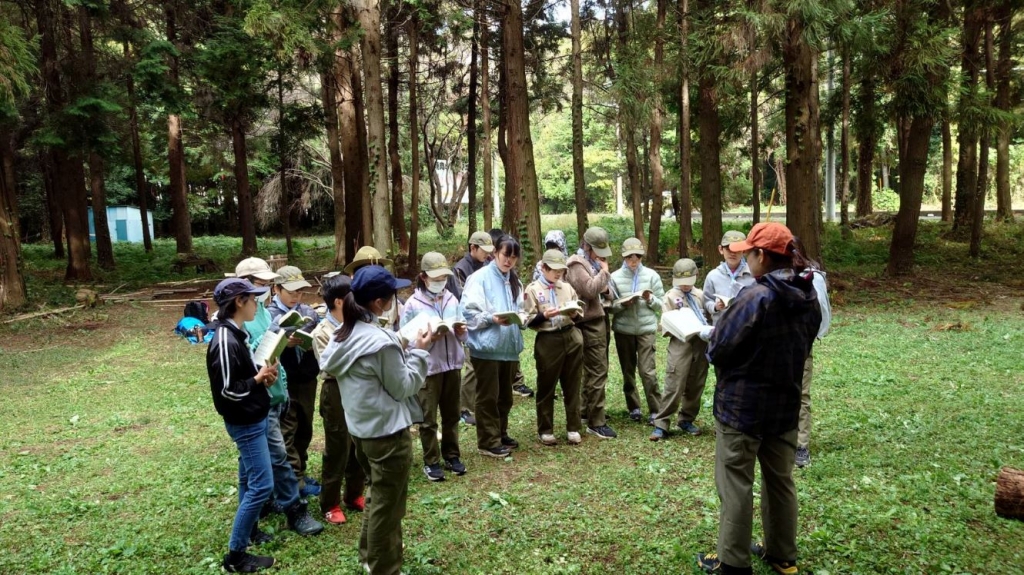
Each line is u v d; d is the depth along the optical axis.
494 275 5.91
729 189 40.69
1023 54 22.91
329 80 21.64
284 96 26.14
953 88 16.34
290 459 5.04
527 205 15.62
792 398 3.65
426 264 5.49
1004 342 9.74
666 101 19.67
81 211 21.56
